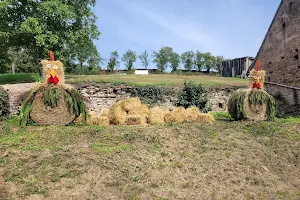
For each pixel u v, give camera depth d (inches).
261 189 296.8
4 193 241.3
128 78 977.5
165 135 380.2
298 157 370.3
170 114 462.9
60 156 300.7
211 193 276.5
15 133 377.4
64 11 812.0
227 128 438.3
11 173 267.1
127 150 327.9
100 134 374.3
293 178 326.3
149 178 283.1
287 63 735.1
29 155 301.4
